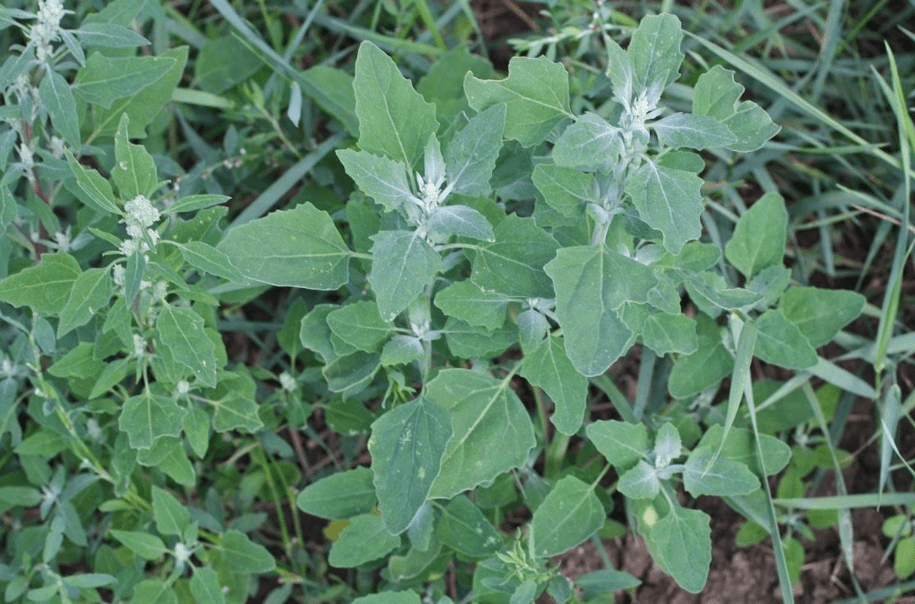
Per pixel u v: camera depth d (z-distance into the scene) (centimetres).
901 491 93
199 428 82
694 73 96
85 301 76
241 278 76
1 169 80
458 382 80
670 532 82
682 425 88
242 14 98
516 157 81
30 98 81
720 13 99
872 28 99
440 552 86
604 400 95
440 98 94
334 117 95
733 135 76
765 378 93
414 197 76
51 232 84
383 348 80
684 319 82
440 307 78
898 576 91
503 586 82
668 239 74
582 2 92
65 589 83
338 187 95
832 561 92
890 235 96
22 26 80
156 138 94
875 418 93
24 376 85
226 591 88
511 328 80
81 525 88
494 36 101
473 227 76
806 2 98
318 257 78
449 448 80
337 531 90
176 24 96
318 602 90
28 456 87
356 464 94
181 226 78
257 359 96
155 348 81
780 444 84
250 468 93
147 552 84
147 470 90
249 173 94
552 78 77
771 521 83
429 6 99
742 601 91
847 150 91
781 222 87
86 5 91
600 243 76
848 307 87
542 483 87
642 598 91
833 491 93
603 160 76
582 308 74
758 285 87
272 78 94
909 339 89
